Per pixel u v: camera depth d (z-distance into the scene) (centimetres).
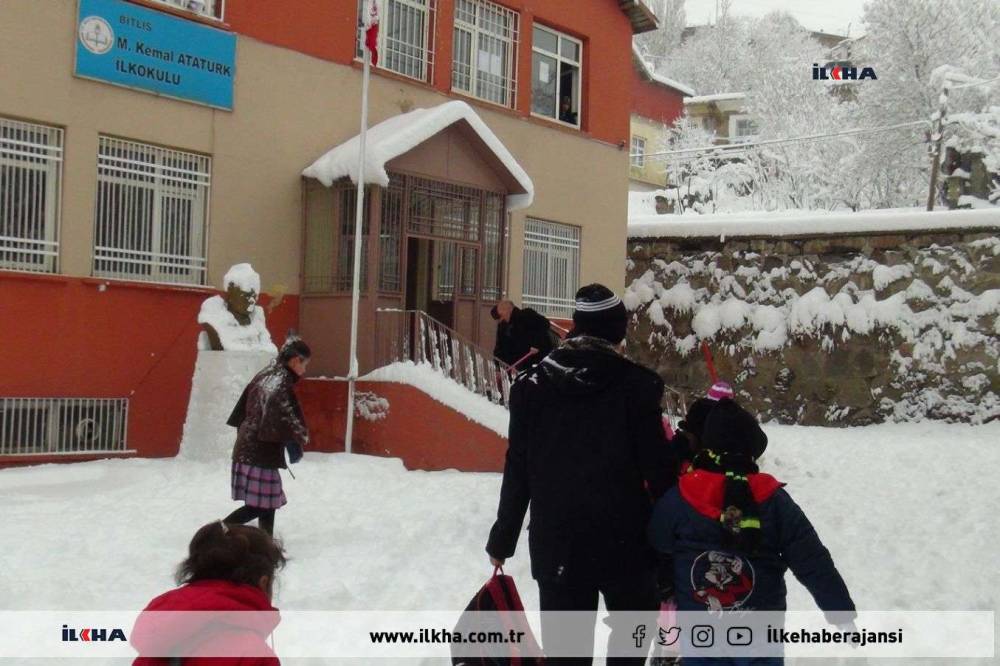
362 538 803
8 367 1142
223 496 963
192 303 1305
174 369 1286
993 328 1859
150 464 1165
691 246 2228
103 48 1224
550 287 1853
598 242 1938
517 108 1780
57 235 1194
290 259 1417
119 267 1251
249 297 1220
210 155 1334
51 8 1182
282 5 1414
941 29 3222
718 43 5384
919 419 1908
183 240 1313
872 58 3388
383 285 1387
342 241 1392
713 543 380
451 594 650
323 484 1064
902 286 1959
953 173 2802
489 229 1530
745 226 2136
